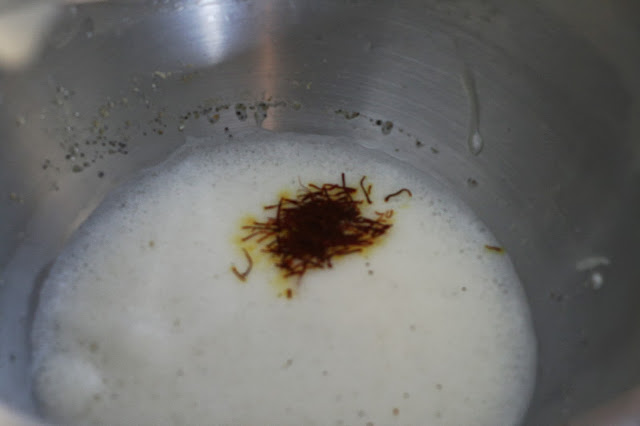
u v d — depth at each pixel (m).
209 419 0.21
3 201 0.23
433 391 0.21
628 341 0.20
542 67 0.23
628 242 0.21
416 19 0.25
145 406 0.21
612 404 0.17
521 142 0.25
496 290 0.23
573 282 0.22
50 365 0.22
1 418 0.17
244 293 0.23
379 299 0.23
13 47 0.23
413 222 0.25
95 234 0.24
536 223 0.24
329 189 0.25
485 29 0.24
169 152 0.26
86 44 0.24
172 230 0.24
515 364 0.22
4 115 0.23
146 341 0.22
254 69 0.27
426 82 0.26
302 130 0.27
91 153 0.25
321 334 0.22
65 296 0.23
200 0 0.25
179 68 0.26
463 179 0.26
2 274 0.23
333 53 0.26
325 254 0.23
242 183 0.25
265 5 0.25
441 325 0.22
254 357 0.22
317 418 0.21
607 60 0.22
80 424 0.21
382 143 0.27
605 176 0.22
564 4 0.22
